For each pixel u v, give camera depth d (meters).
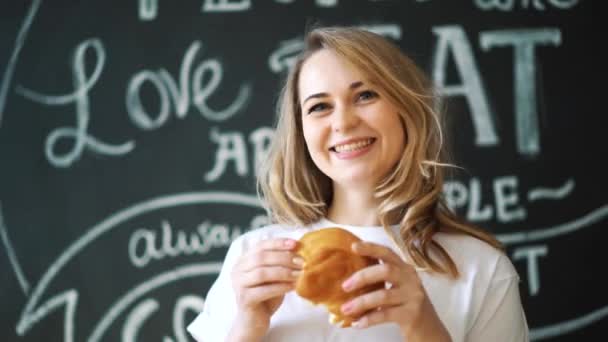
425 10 1.71
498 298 1.01
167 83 1.72
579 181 1.66
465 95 1.69
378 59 1.02
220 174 1.70
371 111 1.00
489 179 1.67
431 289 1.00
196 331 1.09
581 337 1.63
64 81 1.73
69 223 1.69
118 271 1.68
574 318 1.63
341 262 0.82
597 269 1.64
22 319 1.67
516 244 1.65
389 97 1.01
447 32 1.70
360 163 1.00
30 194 1.70
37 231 1.69
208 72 1.72
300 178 1.14
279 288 0.86
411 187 1.05
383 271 0.80
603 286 1.63
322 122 1.01
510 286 1.02
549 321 1.63
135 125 1.71
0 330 1.66
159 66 1.73
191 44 1.73
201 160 1.70
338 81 1.00
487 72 1.69
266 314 0.92
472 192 1.67
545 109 1.68
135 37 1.74
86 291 1.67
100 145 1.71
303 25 1.72
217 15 1.74
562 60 1.69
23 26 1.75
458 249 1.04
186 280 1.67
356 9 1.72
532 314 1.64
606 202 1.65
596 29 1.69
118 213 1.69
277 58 1.72
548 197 1.66
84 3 1.75
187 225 1.69
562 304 1.63
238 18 1.73
